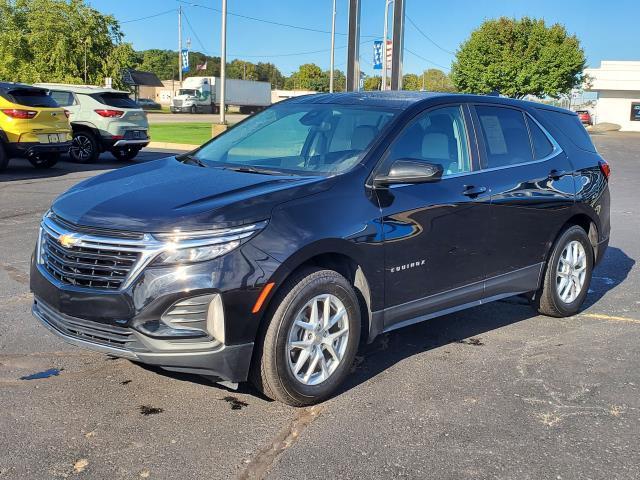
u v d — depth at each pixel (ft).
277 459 10.90
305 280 12.23
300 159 14.73
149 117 153.79
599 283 23.06
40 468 10.41
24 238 26.55
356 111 15.47
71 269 11.94
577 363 15.49
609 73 174.91
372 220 13.24
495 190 15.96
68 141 47.52
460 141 15.92
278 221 11.95
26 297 19.11
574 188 18.45
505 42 141.59
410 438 11.70
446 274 14.99
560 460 11.08
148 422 12.03
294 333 12.32
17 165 51.78
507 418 12.56
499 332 17.66
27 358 14.79
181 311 11.26
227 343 11.45
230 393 13.33
